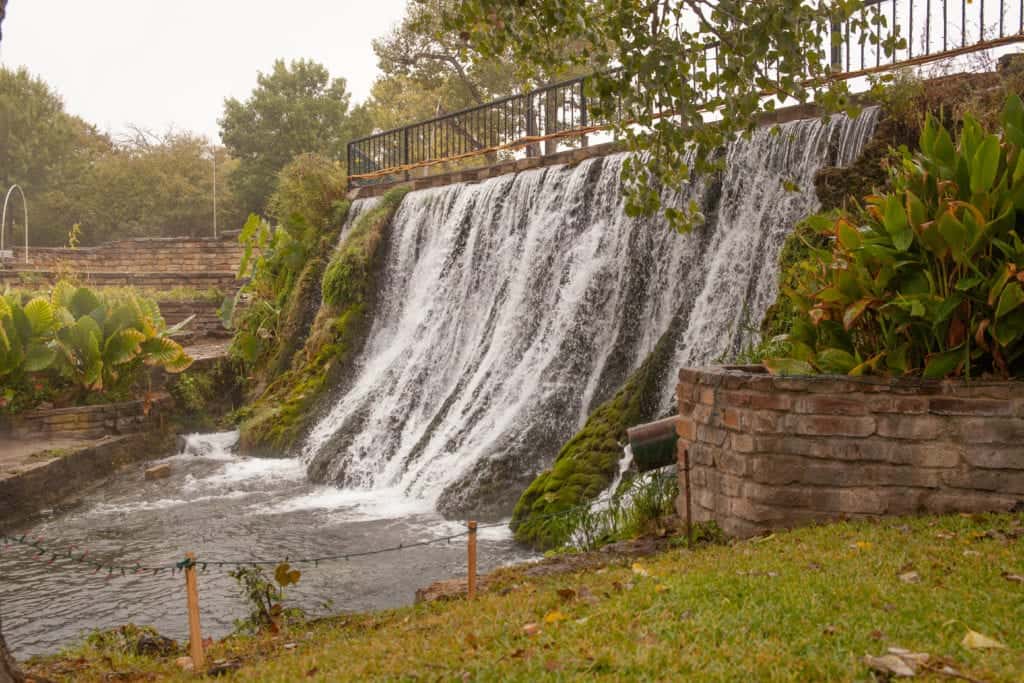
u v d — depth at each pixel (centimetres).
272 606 722
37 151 5731
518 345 1741
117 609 962
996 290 594
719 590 480
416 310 2148
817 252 726
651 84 664
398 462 1623
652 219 1562
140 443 2012
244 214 5831
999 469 598
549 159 1981
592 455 1182
